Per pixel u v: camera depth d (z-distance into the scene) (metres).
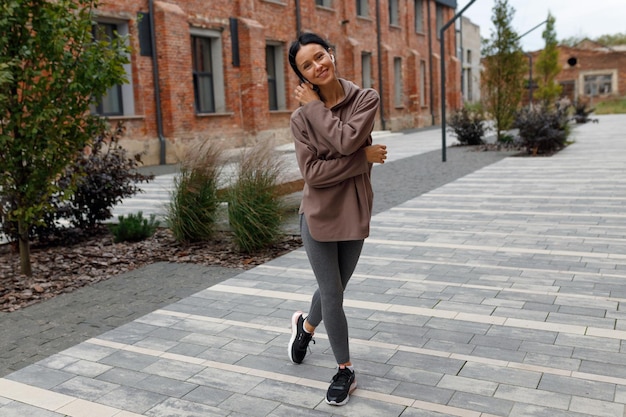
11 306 4.97
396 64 35.53
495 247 6.26
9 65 5.21
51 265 6.31
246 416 3.00
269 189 6.61
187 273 5.82
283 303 4.79
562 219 7.54
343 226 2.94
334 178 2.85
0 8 5.16
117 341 4.09
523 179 11.44
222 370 3.56
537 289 4.79
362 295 4.83
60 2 5.52
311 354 3.74
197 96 20.39
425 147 20.92
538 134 15.99
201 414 3.04
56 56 5.50
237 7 21.41
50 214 7.09
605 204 8.42
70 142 5.80
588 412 2.87
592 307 4.32
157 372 3.56
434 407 3.00
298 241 6.91
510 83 19.64
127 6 17.16
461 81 46.22
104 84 5.80
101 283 5.59
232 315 4.54
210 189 6.95
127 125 17.31
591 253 5.84
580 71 58.62
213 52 20.81
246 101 21.78
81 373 3.59
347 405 3.06
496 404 2.99
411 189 10.86
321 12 26.86
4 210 5.97
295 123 2.94
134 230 7.29
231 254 6.48
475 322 4.13
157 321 4.47
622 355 3.50
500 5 19.23
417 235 7.00
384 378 3.34
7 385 3.46
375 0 31.95
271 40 23.47
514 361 3.48
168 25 18.06
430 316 4.29
